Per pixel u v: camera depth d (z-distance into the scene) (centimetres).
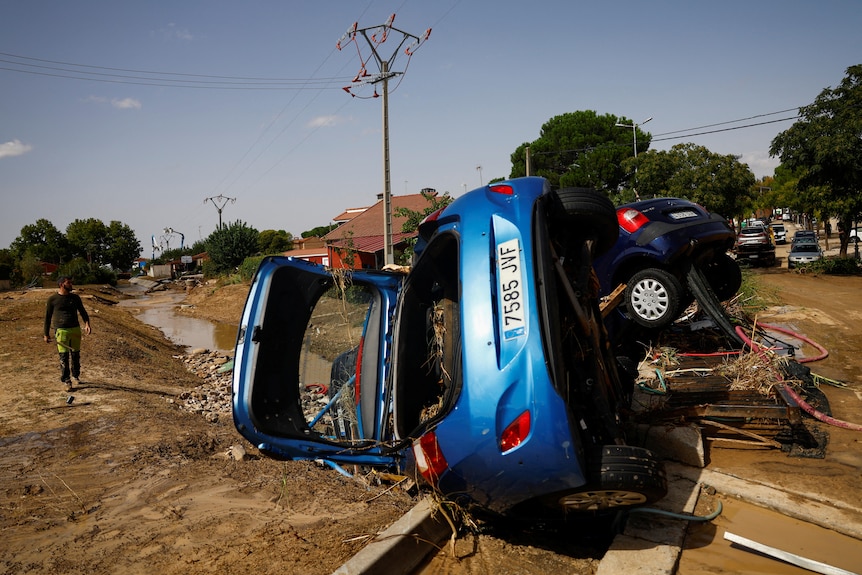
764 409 483
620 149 4031
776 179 6372
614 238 477
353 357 504
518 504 362
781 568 338
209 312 3306
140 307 4150
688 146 3106
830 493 410
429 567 364
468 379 348
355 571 332
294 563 362
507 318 352
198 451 677
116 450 668
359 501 477
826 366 738
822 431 523
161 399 1010
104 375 1161
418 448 373
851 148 2228
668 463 481
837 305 1224
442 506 399
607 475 328
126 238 10519
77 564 394
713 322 638
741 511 406
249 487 529
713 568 339
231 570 360
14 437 744
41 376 1126
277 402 448
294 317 474
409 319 455
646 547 355
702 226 646
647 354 621
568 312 410
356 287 515
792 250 2708
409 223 1948
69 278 1052
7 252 6481
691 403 516
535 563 366
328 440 434
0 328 1869
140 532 442
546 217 407
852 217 2433
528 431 325
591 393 400
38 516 486
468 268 381
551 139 4412
